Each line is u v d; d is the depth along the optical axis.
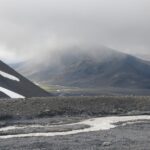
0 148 52.19
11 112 107.44
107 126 87.88
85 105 117.62
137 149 49.91
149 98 128.62
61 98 121.56
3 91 161.50
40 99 119.75
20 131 78.88
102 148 50.78
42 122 96.94
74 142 55.94
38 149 50.66
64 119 102.12
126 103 122.94
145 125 85.19
